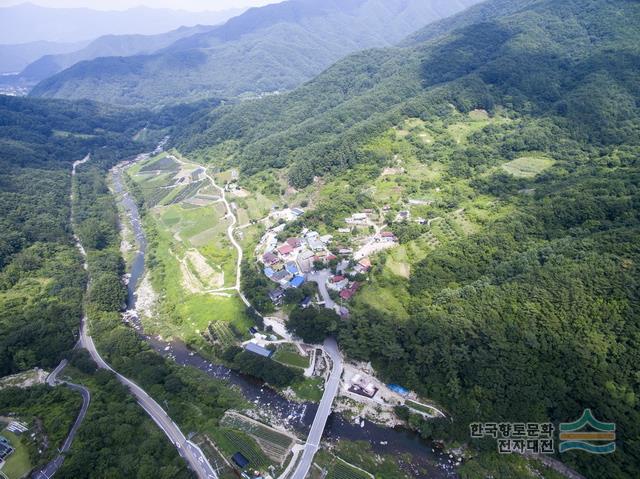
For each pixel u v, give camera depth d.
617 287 110.38
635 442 92.44
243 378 136.88
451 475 103.00
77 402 119.25
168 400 123.25
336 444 111.00
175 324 167.12
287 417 120.06
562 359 107.00
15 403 118.44
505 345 113.31
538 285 122.44
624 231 127.44
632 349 100.44
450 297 132.62
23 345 142.88
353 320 136.25
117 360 141.50
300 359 138.00
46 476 96.31
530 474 100.69
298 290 155.62
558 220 154.75
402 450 109.56
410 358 124.44
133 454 100.56
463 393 114.50
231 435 111.00
